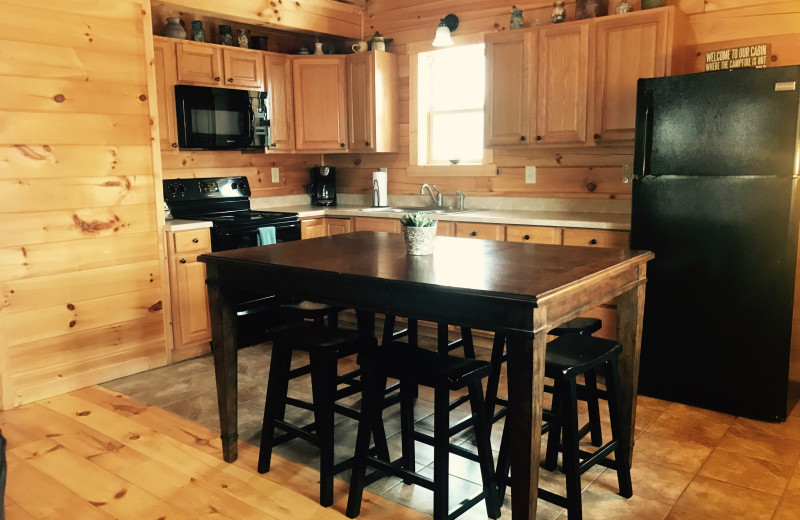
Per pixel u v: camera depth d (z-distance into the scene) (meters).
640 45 3.61
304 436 2.36
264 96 4.60
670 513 2.22
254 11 4.46
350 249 2.63
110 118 3.53
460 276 1.98
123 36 3.55
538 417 1.78
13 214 3.18
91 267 3.51
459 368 2.00
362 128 4.96
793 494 2.34
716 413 3.11
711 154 2.99
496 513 2.19
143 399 3.36
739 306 3.01
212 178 4.62
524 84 4.06
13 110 3.14
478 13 4.64
